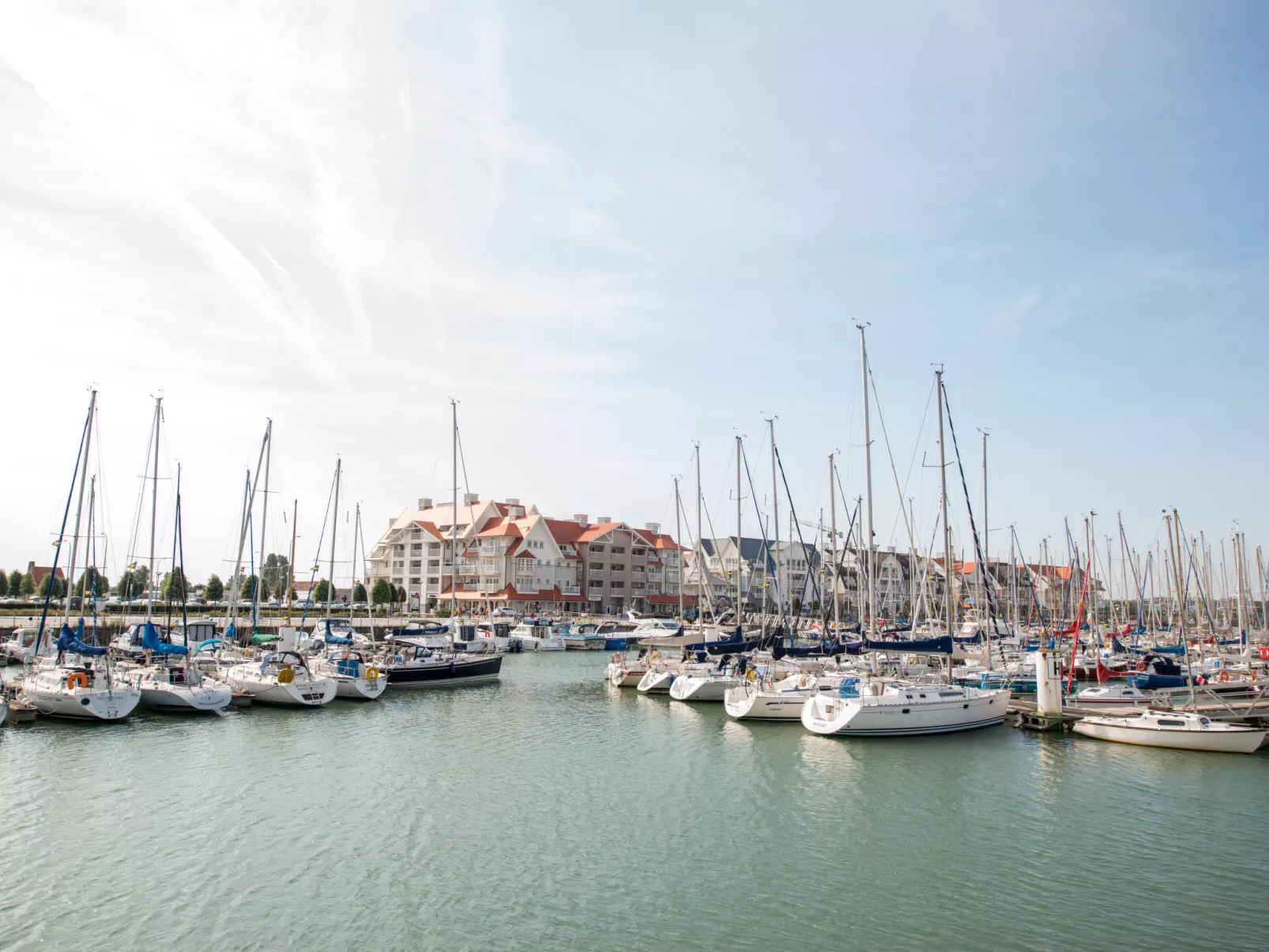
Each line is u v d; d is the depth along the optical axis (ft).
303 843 74.38
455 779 96.73
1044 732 123.13
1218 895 64.75
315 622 244.42
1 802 84.38
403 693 169.78
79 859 69.82
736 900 63.67
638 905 62.64
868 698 122.21
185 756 104.53
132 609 275.39
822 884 66.74
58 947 54.90
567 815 83.66
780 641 160.66
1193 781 96.43
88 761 100.89
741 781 96.84
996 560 292.20
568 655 278.67
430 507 473.26
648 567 460.14
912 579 210.38
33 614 260.83
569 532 446.19
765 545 206.59
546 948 55.83
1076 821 82.38
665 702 157.58
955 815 84.23
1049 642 188.55
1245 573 279.69
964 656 174.19
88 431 152.97
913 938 57.77
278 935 56.95
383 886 65.36
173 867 68.44
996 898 64.18
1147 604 335.06
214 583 380.37
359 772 99.14
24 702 124.06
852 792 91.91
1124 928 59.41
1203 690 138.31
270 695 141.69
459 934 57.62
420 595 410.11
